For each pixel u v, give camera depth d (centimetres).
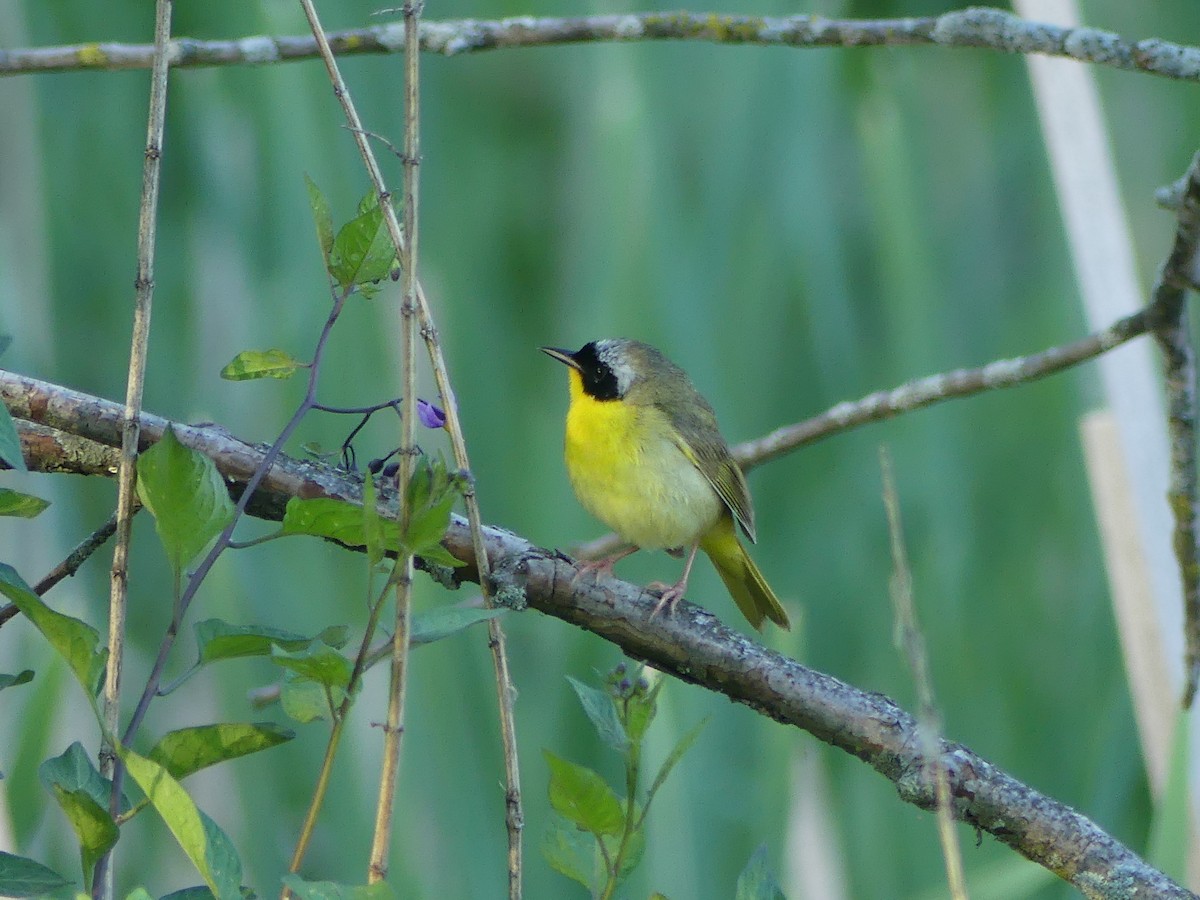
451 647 924
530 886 908
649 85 1116
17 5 1142
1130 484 859
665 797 825
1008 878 780
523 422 1154
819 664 1114
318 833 850
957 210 1448
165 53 445
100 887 364
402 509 387
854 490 1137
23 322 1020
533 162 1392
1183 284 606
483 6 1305
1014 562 1184
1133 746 938
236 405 1067
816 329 1131
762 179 1141
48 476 945
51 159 1088
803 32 640
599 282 1077
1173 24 1503
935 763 341
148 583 1000
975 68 1506
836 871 895
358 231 432
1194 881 748
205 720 976
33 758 760
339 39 652
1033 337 1312
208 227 1100
